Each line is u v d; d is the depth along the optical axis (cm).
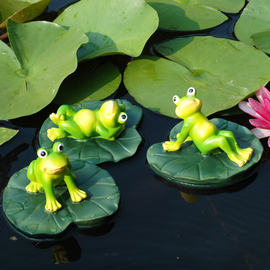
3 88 216
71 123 190
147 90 222
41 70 223
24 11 274
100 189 168
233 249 145
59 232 152
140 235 153
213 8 287
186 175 172
